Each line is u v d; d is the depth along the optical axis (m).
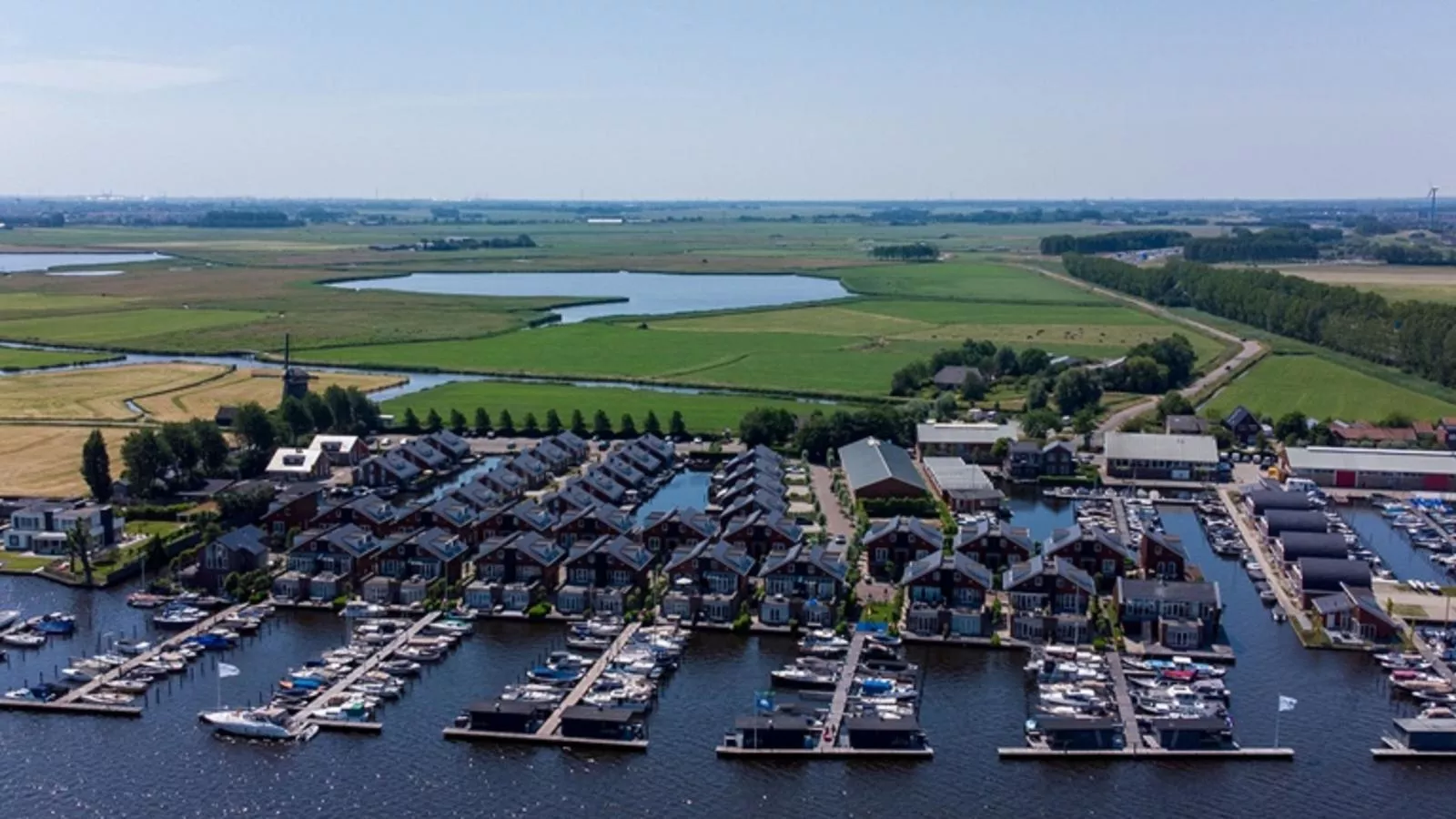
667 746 140.00
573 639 167.75
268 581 185.75
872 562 196.62
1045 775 134.12
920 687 154.75
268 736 141.00
